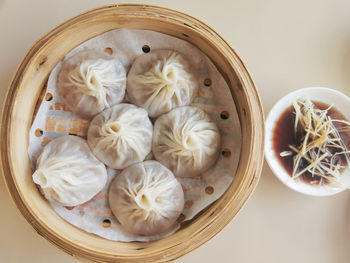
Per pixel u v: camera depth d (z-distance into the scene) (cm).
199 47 29
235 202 26
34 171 28
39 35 32
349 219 33
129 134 29
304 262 33
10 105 26
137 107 30
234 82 27
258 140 27
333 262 33
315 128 31
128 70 30
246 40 33
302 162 32
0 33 32
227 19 33
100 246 27
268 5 34
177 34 28
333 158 32
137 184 28
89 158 29
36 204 27
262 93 33
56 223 27
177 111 30
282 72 33
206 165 29
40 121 29
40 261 32
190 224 28
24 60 27
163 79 29
